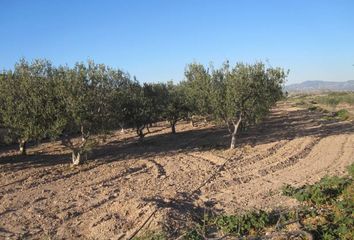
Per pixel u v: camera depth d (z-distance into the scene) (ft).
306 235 37.91
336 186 55.11
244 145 101.91
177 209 49.93
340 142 102.32
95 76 82.43
